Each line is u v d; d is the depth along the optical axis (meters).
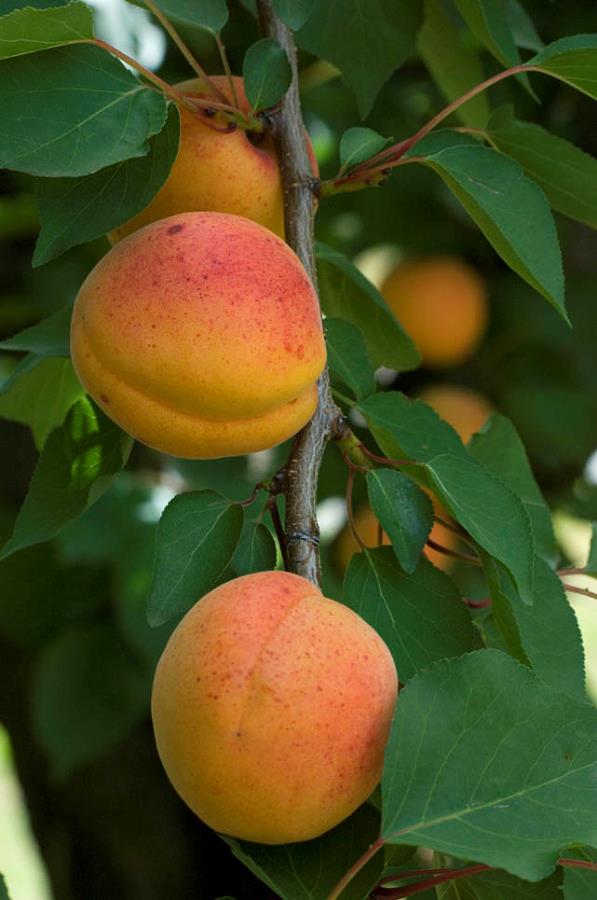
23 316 0.91
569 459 0.92
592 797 0.51
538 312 0.93
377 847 0.51
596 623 1.47
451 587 0.57
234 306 0.53
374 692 0.52
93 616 0.81
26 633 0.82
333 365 0.59
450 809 0.51
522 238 0.57
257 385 0.53
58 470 0.60
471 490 0.56
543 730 0.52
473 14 0.63
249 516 0.63
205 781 0.51
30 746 0.85
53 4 0.56
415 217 0.95
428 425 0.59
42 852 0.84
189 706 0.51
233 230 0.54
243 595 0.52
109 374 0.54
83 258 0.92
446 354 0.93
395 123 0.94
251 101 0.58
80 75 0.54
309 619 0.52
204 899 0.82
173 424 0.54
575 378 0.92
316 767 0.51
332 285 0.66
